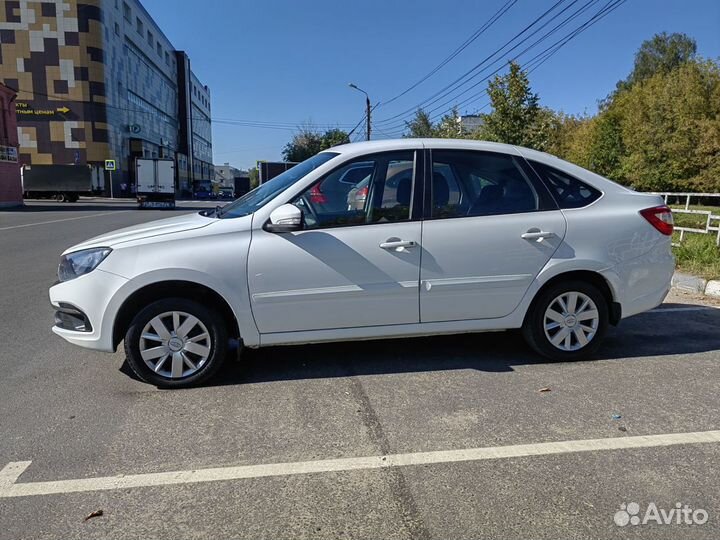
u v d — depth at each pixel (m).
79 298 3.85
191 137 96.75
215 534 2.39
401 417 3.51
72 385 4.11
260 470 2.90
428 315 4.21
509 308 4.33
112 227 18.09
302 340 4.09
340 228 4.04
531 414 3.54
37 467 2.93
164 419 3.51
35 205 35.53
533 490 2.70
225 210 4.51
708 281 7.25
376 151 4.23
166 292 3.99
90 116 52.53
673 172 33.31
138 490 2.72
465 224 4.20
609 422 3.42
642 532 2.38
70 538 2.36
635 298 4.52
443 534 2.38
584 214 4.40
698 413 3.55
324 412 3.59
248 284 3.91
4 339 5.36
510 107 21.45
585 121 51.47
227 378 4.21
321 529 2.42
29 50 50.53
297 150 62.34
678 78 34.78
